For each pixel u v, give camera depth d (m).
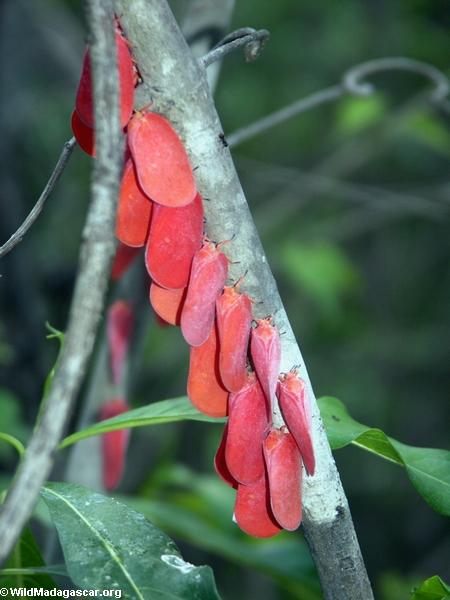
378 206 1.05
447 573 1.29
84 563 0.36
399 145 1.27
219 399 0.35
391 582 1.03
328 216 1.26
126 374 0.57
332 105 1.27
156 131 0.32
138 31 0.32
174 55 0.32
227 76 1.30
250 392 0.34
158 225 0.33
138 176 0.32
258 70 1.30
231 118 1.28
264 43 0.36
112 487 0.55
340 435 0.39
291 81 1.29
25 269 0.97
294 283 1.18
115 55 0.28
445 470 0.40
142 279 0.56
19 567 0.42
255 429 0.34
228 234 0.34
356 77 0.62
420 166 1.30
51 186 0.36
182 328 0.33
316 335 1.30
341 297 1.27
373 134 1.07
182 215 0.33
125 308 0.56
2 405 0.85
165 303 0.34
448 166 1.30
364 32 1.30
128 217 0.33
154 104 0.33
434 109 1.01
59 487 0.39
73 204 1.18
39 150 1.16
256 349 0.34
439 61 1.27
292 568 0.65
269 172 1.02
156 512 0.66
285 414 0.34
